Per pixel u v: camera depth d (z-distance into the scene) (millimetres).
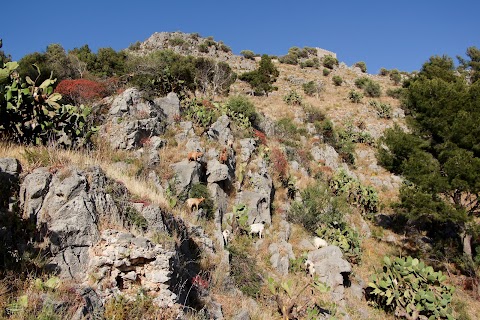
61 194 6984
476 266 16906
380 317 12125
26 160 7559
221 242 11562
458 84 19781
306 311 10133
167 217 8828
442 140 18969
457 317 13695
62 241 6453
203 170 14789
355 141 31359
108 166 10414
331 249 13602
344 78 56938
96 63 33875
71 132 10922
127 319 5910
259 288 10461
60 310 5109
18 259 5891
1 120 9328
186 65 28344
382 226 20781
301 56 74938
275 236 14344
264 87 42344
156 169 13516
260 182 16391
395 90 46125
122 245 6625
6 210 6371
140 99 16562
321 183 20562
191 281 8266
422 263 12672
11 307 4840
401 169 19188
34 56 27062
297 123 32156
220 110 21328
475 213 17781
